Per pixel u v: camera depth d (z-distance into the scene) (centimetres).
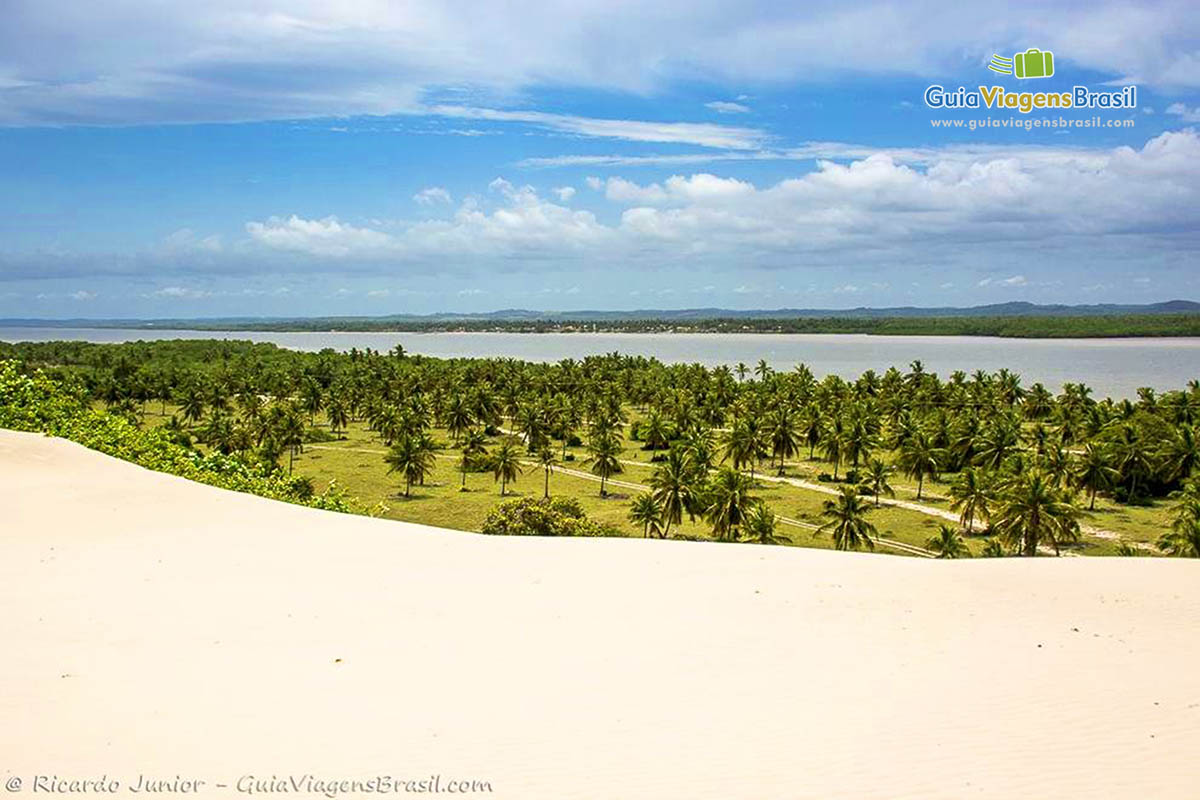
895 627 1505
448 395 14250
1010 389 14638
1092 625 1537
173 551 2008
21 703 1074
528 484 9738
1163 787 948
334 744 992
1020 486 6438
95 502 2427
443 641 1393
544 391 15600
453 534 2316
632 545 2178
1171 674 1300
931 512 8275
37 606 1527
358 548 2100
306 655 1311
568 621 1513
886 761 986
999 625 1528
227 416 12100
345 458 11125
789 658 1335
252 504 2569
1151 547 6931
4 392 3969
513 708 1116
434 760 957
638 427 12838
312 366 18412
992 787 934
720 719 1093
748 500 6644
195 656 1291
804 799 891
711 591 1720
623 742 1017
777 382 14875
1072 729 1093
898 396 13162
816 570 1903
